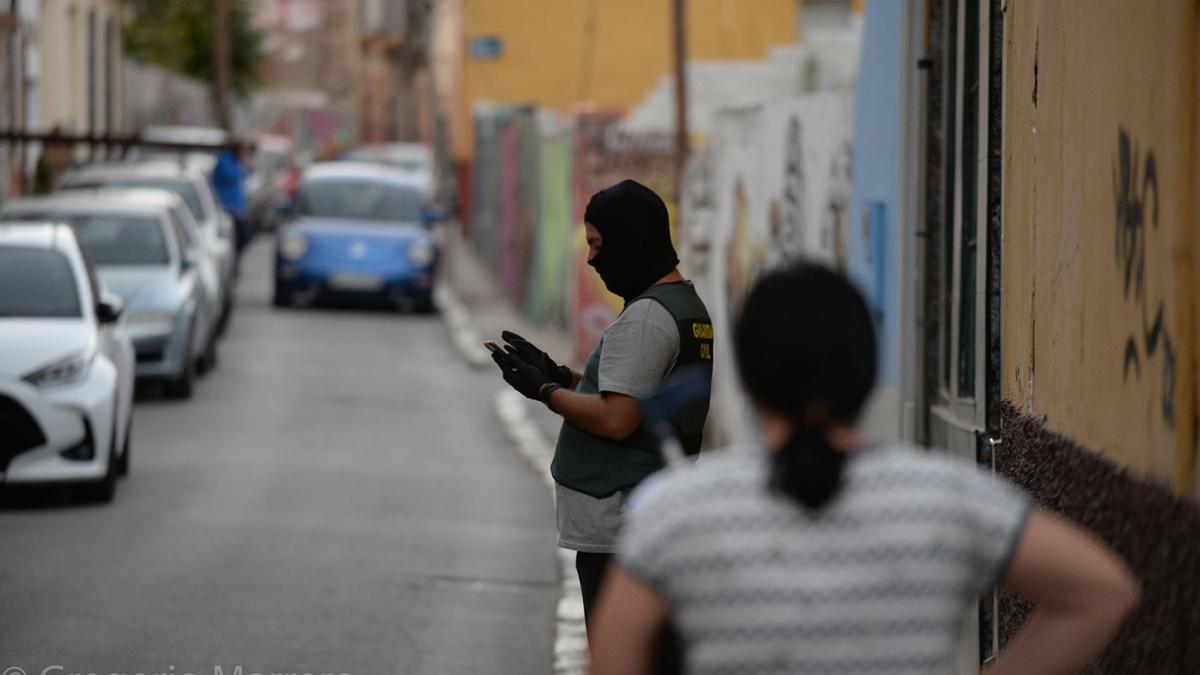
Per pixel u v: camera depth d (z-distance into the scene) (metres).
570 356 63.25
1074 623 8.13
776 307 8.34
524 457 42.31
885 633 7.95
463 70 135.88
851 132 28.88
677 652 8.22
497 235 95.31
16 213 51.50
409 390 54.75
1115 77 14.03
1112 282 14.00
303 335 68.12
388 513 33.62
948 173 22.28
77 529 30.84
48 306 35.00
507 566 28.64
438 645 22.98
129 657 21.75
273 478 37.50
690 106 77.50
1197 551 11.56
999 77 18.91
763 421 8.47
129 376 36.88
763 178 37.81
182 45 140.12
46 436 32.59
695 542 8.01
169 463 39.22
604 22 108.25
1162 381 12.66
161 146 66.56
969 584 8.16
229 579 26.77
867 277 27.14
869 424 26.81
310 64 199.62
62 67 93.31
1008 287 18.05
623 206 15.08
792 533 7.98
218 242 66.75
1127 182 13.65
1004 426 17.95
